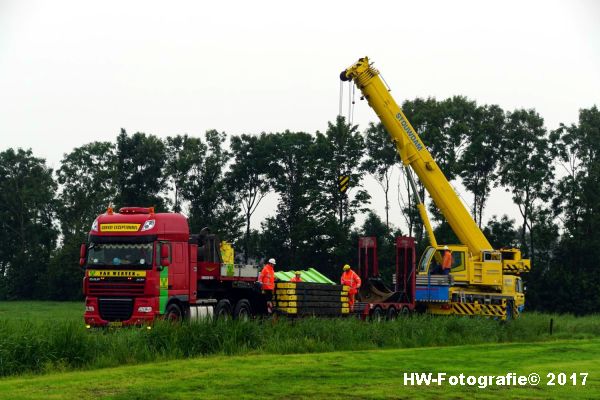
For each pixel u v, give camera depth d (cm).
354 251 8762
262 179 9356
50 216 11081
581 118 9062
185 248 3416
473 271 4888
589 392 2059
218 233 8856
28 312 5766
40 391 1905
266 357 2584
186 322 2755
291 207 9081
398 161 9006
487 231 8825
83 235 10094
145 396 1855
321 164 8888
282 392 1933
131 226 3256
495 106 9050
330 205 8894
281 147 9169
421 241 8944
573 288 8300
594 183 8662
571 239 8631
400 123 4772
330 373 2250
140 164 9631
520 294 5044
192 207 9362
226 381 2070
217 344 2706
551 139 8931
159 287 3244
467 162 8744
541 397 1970
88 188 10500
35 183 11050
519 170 8794
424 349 3086
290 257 8988
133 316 3198
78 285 9775
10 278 10362
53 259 9900
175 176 9431
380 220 9125
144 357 2475
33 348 2286
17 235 10931
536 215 8806
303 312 3791
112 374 2175
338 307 4031
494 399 1930
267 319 3366
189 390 1939
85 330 2477
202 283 3616
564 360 2773
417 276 4816
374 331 3297
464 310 4828
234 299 3834
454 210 4872
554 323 4659
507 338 3900
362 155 9081
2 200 10988
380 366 2438
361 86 4722
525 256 8825
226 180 9294
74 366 2322
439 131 8775
